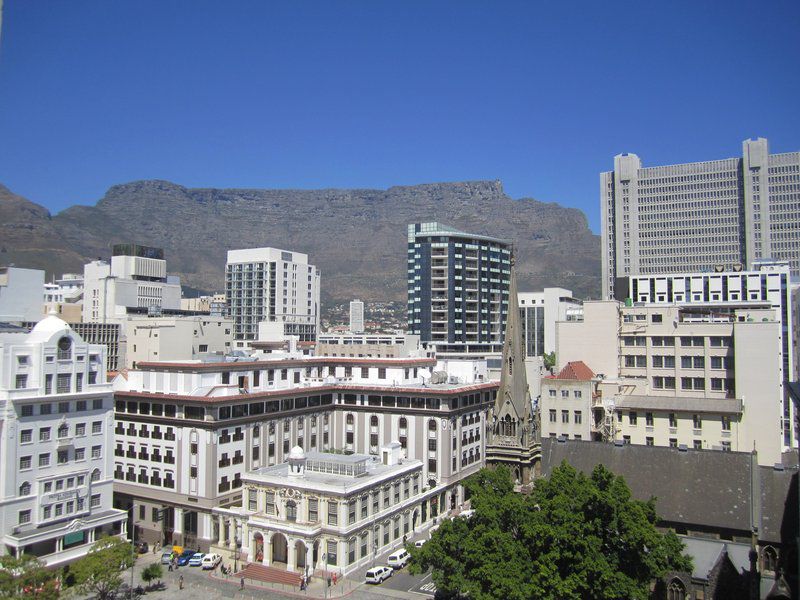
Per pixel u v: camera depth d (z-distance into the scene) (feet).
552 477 246.68
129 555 289.53
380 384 470.39
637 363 460.55
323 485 340.18
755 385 407.85
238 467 385.09
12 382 309.63
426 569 250.98
